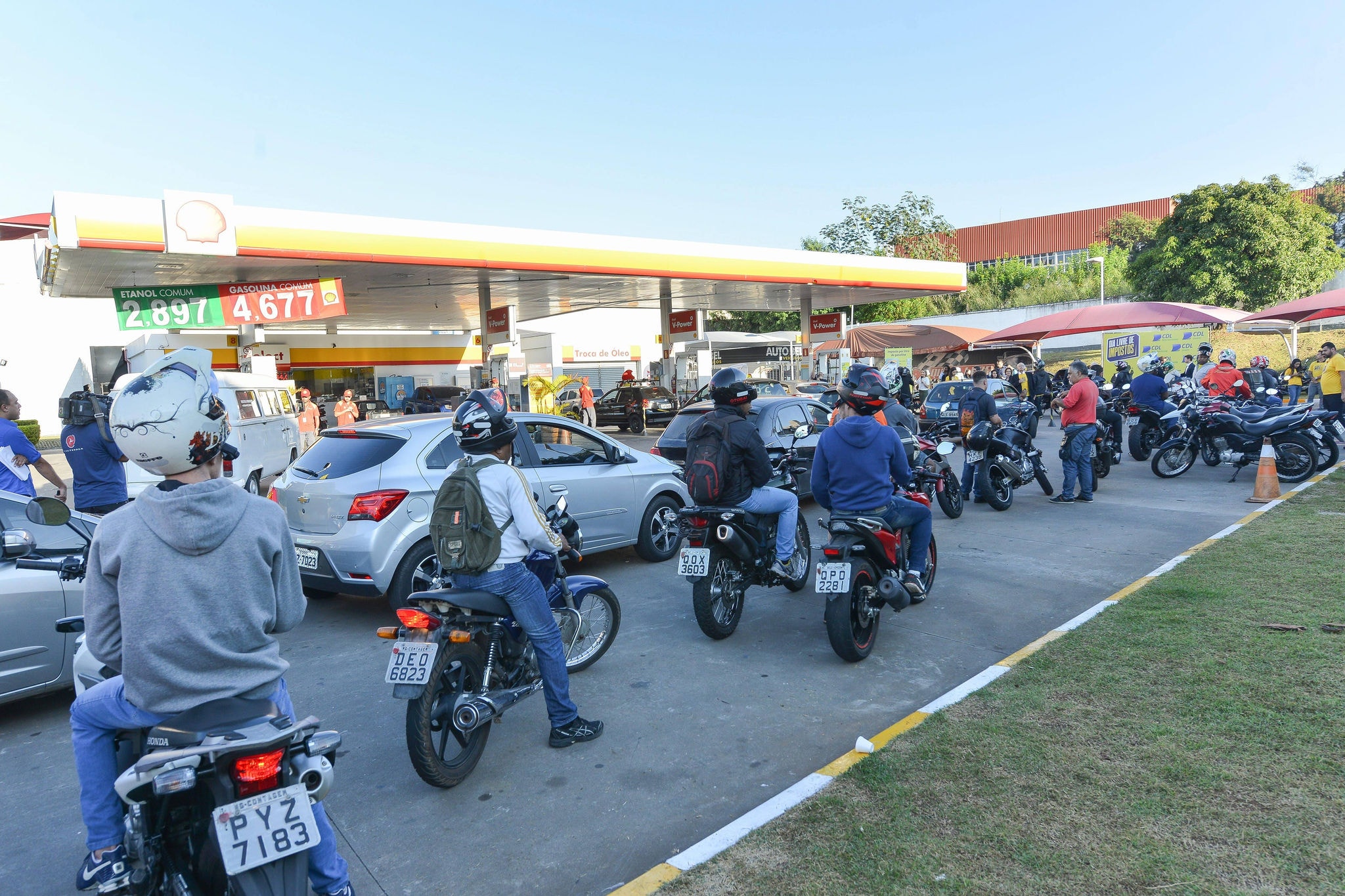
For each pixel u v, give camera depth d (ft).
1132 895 8.75
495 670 13.28
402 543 19.93
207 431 7.48
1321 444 38.45
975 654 17.48
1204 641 15.74
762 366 96.07
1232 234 115.65
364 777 13.01
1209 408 38.32
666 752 13.51
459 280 69.87
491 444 13.02
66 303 97.40
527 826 11.44
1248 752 11.51
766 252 74.64
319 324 105.91
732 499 18.65
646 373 125.80
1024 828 10.07
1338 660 14.30
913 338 93.91
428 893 10.02
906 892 9.03
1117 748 11.89
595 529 24.61
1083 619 17.75
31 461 21.76
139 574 7.20
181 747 7.20
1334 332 109.70
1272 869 9.00
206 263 50.80
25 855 11.23
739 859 9.87
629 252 65.82
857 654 16.97
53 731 15.26
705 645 18.66
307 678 17.42
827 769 12.06
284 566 7.94
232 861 6.91
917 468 29.25
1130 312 67.15
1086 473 34.04
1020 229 221.25
